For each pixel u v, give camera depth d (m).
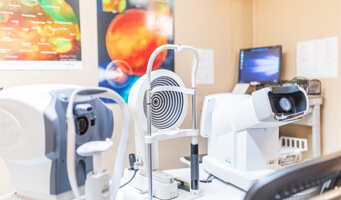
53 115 0.71
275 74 1.81
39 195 0.80
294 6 1.84
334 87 1.61
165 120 1.16
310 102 1.57
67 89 0.81
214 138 1.44
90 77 1.55
